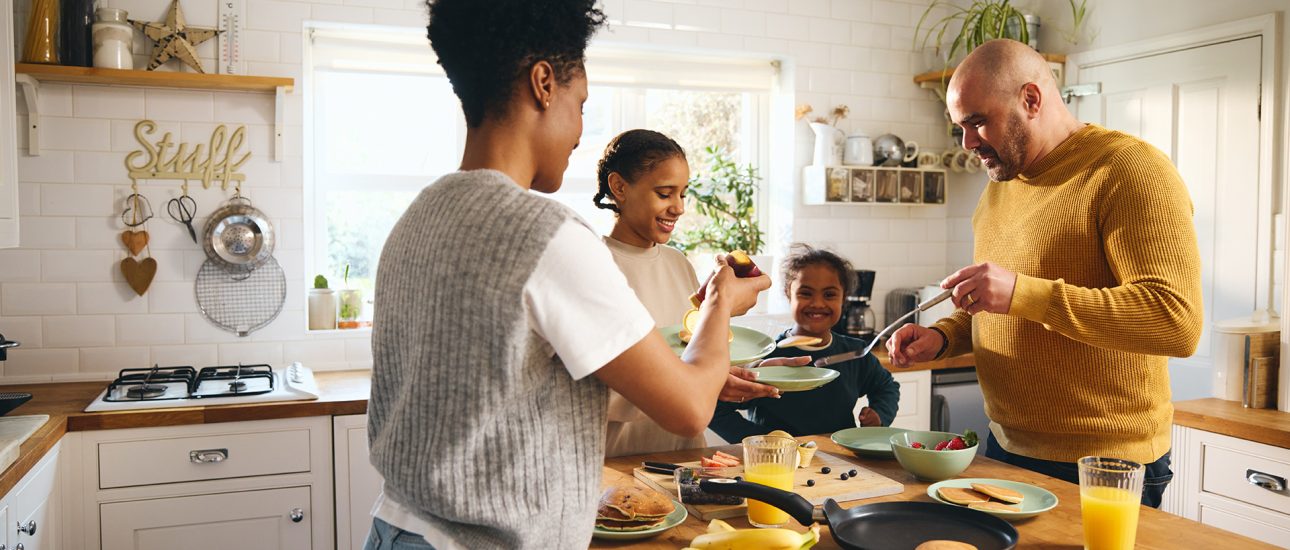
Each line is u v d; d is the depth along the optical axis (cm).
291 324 332
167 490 266
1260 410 266
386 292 107
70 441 256
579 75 109
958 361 371
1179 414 268
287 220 328
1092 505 131
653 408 100
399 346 104
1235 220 325
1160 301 174
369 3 334
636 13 373
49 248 307
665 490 167
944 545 127
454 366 96
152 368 308
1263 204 315
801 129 405
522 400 98
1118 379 193
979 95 200
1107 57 368
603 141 399
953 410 371
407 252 103
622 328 96
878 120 417
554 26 103
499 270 94
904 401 360
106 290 313
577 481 103
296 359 334
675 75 396
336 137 362
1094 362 194
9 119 239
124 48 302
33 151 303
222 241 320
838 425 241
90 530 260
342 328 346
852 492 162
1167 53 346
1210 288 335
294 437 277
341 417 281
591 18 109
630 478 174
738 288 117
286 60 325
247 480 273
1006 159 204
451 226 98
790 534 127
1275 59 310
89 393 290
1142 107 355
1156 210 182
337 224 364
